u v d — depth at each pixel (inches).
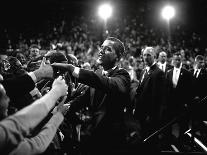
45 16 1010.7
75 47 657.0
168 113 266.7
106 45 101.2
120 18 977.5
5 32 898.1
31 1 1001.5
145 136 217.0
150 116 223.6
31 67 115.3
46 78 78.1
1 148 43.4
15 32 932.6
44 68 77.7
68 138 125.2
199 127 202.5
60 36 862.5
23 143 50.7
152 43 846.5
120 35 826.2
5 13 969.5
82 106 110.4
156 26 1029.8
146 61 238.1
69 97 118.5
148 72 235.3
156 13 1067.3
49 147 81.1
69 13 1063.0
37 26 971.9
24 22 972.6
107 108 95.8
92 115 100.0
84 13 1100.5
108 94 88.6
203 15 1047.0
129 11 1104.8
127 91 94.0
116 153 91.0
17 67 166.1
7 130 43.7
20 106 78.0
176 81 277.1
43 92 95.7
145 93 229.1
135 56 573.6
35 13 999.0
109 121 95.2
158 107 225.0
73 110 110.7
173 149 214.7
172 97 274.7
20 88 74.9
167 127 138.8
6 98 57.0
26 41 818.2
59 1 1048.8
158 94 227.3
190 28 1029.2
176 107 272.5
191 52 717.9
